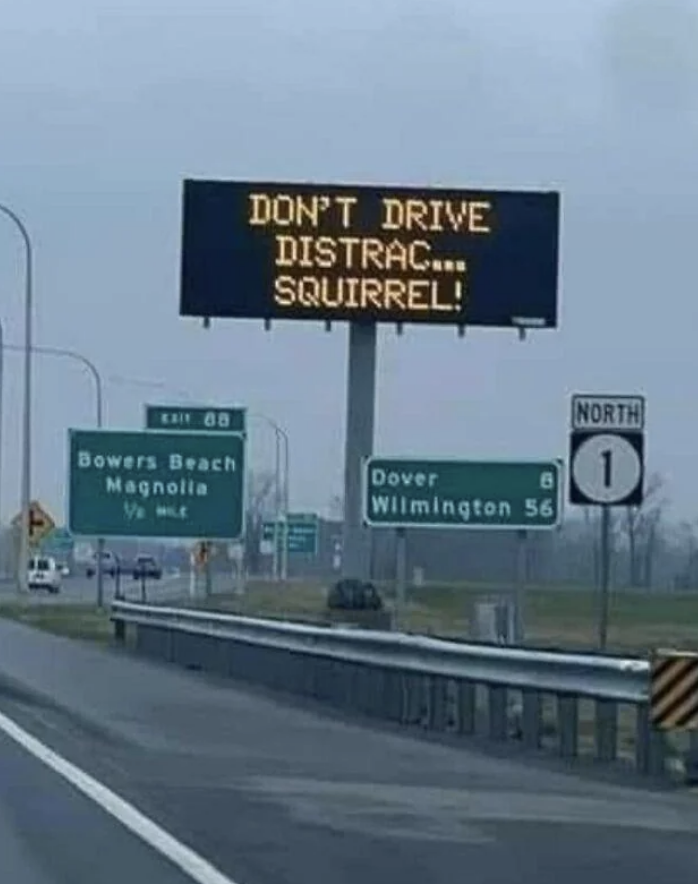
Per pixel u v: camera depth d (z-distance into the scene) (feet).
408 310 276.00
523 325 277.03
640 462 147.64
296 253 276.21
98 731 160.66
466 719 157.79
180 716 175.22
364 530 279.69
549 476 207.62
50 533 469.16
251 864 93.66
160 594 483.51
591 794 120.78
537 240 277.85
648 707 128.26
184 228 277.23
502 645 157.89
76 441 290.76
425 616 323.98
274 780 127.34
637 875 92.58
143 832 103.71
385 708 173.37
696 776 124.98
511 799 118.21
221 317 276.21
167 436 291.38
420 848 99.35
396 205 276.41
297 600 404.36
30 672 232.53
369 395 280.10
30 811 111.75
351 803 115.96
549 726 158.51
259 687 209.97
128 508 290.97
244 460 293.02
